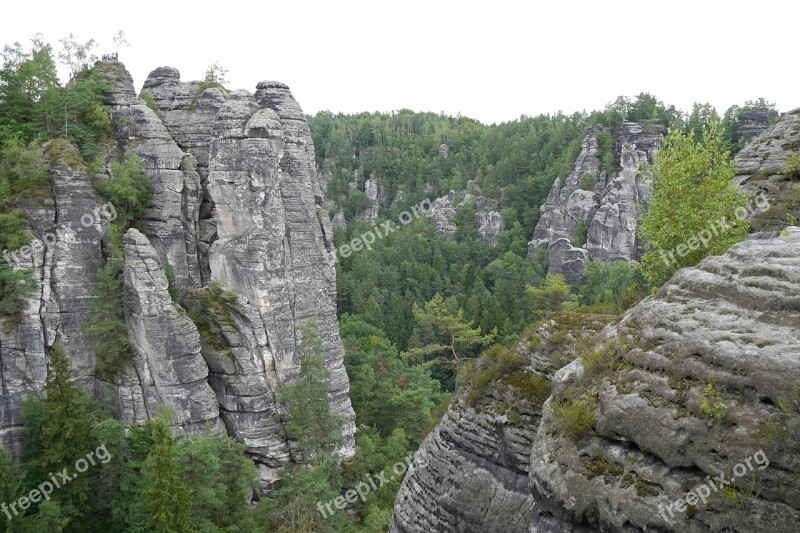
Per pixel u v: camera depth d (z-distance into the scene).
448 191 170.25
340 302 102.31
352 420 52.03
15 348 38.38
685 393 12.12
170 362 41.66
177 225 47.28
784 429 10.44
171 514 29.42
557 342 19.08
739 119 129.50
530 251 129.88
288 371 47.25
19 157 40.62
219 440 40.62
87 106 46.06
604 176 132.62
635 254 118.31
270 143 46.34
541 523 14.81
